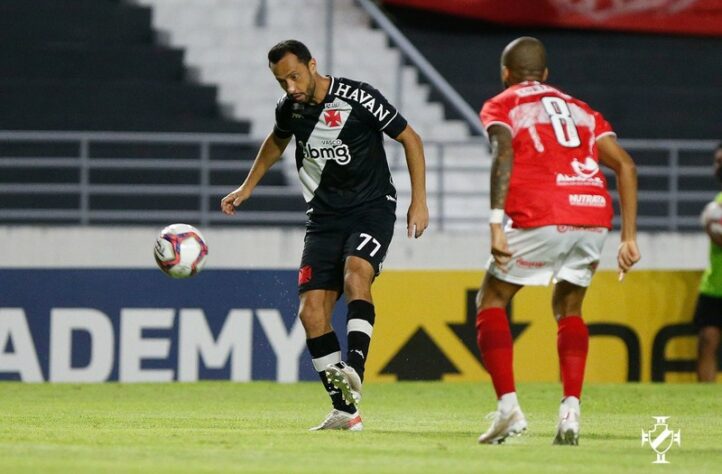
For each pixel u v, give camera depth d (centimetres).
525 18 6312
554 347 4075
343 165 2345
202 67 5766
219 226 5059
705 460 1895
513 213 2042
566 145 2053
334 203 2364
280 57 2284
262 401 3300
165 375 3975
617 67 6281
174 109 5594
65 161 4672
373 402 3350
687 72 6344
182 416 2777
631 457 1909
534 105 2062
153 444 2027
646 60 6331
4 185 5131
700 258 4525
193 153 5384
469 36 6347
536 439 2216
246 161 5288
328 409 3041
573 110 2084
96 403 3203
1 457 1806
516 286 2086
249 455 1866
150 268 3984
